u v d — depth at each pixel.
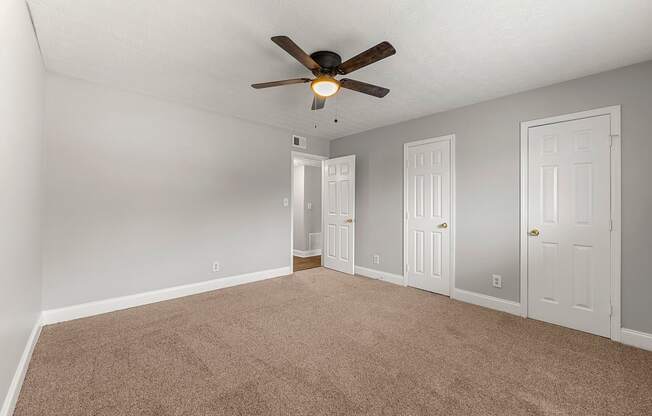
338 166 4.93
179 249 3.43
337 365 2.01
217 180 3.75
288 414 1.54
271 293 3.62
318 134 4.84
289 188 4.58
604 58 2.32
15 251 1.67
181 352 2.16
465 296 3.39
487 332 2.56
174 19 1.90
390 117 3.89
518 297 3.00
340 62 2.29
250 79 2.79
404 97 3.18
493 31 1.99
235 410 1.57
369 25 1.94
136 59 2.42
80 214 2.79
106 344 2.27
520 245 2.99
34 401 1.62
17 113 1.66
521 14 1.81
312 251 6.38
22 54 1.73
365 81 2.78
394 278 4.16
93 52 2.32
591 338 2.47
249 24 1.95
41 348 2.19
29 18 1.86
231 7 1.78
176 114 3.39
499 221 3.14
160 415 1.53
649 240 2.32
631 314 2.39
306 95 3.18
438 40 2.10
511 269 3.05
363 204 4.62
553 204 2.79
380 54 1.88
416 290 3.81
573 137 2.68
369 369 1.97
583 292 2.61
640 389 1.78
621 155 2.44
